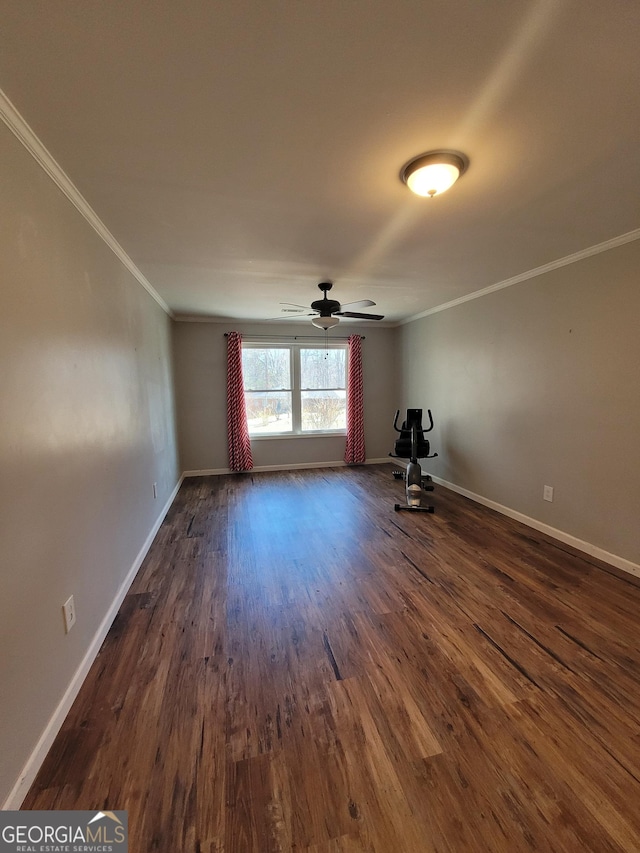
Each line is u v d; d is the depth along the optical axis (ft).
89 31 3.21
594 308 8.76
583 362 9.12
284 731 4.58
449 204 6.47
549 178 5.67
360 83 3.84
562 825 3.56
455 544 9.94
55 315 4.99
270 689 5.23
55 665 4.61
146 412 10.42
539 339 10.37
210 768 4.13
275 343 18.26
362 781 3.99
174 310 15.23
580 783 3.93
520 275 10.79
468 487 13.88
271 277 10.70
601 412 8.73
